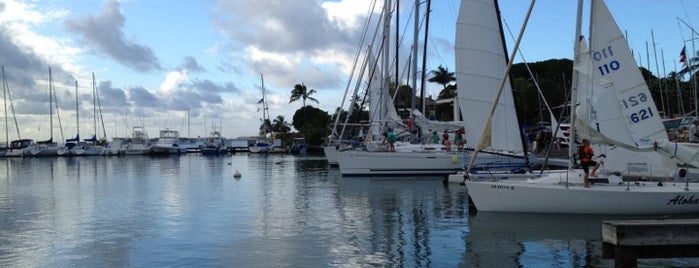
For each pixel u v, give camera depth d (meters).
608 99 17.25
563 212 17.14
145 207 22.00
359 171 34.56
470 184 18.25
